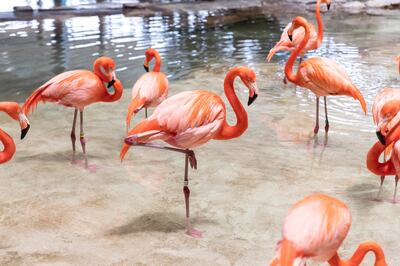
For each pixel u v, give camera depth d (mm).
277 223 3260
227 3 12867
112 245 3031
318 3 6285
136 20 10352
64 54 7492
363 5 12375
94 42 8297
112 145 4555
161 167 4117
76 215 3369
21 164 4129
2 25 9617
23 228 3203
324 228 2162
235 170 4035
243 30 9445
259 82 6387
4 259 2877
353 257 2379
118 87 4164
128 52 7668
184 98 3045
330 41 8469
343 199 3564
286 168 4066
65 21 10078
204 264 2844
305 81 4578
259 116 5227
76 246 3018
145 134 2957
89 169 4051
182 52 7750
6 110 3209
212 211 3428
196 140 3051
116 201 3561
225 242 3062
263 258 2896
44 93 4012
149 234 3154
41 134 4785
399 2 12367
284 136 4719
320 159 4227
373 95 5762
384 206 3467
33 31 9109
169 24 9961
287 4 12805
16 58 7258
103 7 11609
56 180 3861
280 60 7398
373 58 7301
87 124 5055
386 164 3334
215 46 8156
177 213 3412
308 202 2254
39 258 2893
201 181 3859
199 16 10969
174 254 2941
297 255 2107
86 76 3992
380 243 3035
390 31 9289
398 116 3438
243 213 3391
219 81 6312
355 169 4051
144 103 4160
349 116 5191
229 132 3184
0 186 3752
